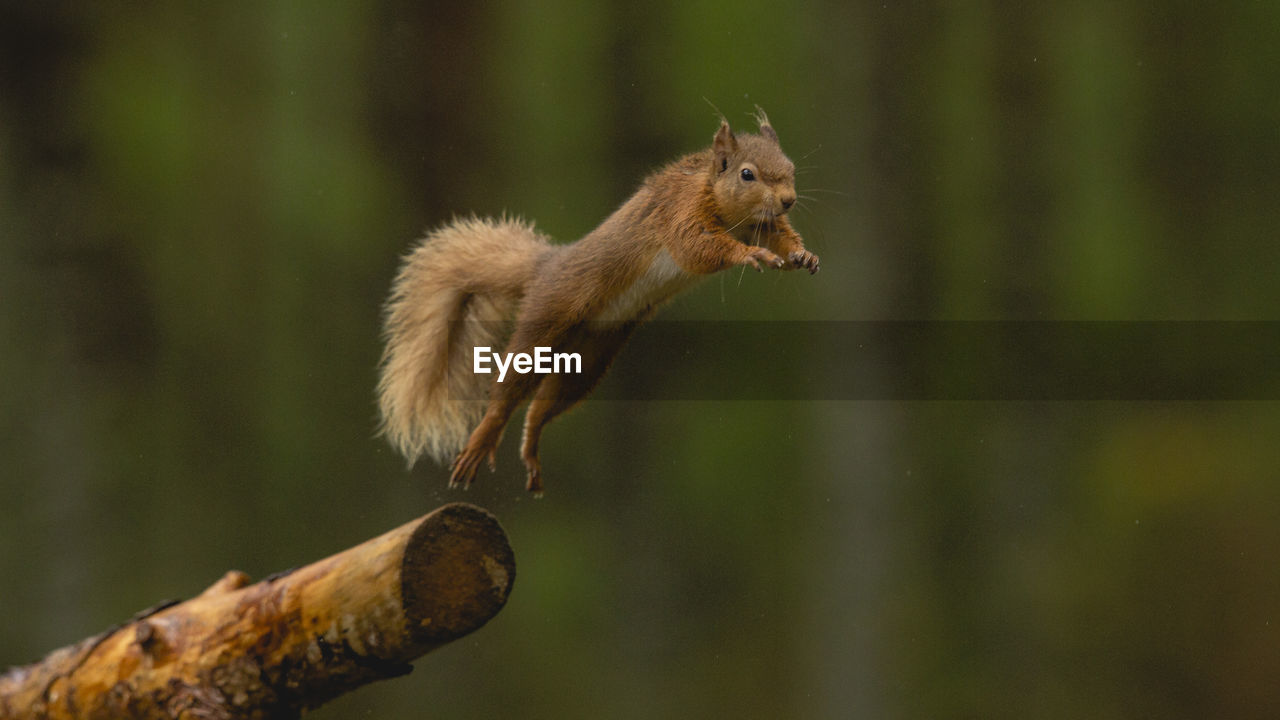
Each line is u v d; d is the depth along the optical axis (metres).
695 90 17.73
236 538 15.07
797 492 17.16
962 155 17.30
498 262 6.20
